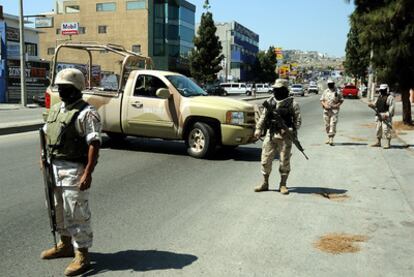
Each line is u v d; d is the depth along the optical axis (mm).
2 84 38562
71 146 4562
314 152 12836
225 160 11305
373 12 19094
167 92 11359
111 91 12484
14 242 5496
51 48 80500
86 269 4699
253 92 70625
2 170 9516
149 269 4766
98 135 4566
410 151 13211
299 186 8656
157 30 74000
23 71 33469
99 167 10117
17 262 4918
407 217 6801
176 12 74562
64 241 5035
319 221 6508
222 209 6996
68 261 4961
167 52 74000
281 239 5738
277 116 7891
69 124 4535
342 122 22984
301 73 186500
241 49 113500
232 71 107625
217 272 4727
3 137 14664
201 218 6527
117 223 6250
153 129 11867
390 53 18891
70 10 79125
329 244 5594
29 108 32281
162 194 7855
